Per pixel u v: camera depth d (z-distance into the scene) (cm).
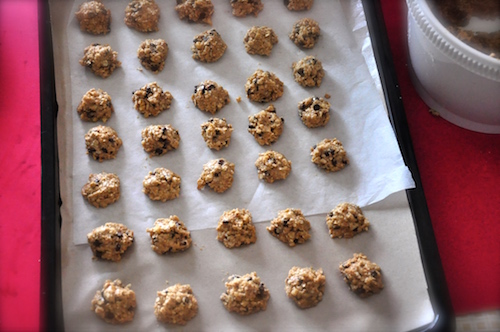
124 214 61
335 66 68
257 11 70
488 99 63
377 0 70
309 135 65
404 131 64
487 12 64
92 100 64
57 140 63
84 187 61
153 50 67
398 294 58
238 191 62
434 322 56
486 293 61
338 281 59
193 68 68
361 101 66
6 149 68
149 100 65
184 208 61
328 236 61
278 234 60
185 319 57
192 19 69
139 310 57
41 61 64
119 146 64
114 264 59
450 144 68
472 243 63
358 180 62
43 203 58
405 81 71
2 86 71
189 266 59
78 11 69
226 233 60
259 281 58
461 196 65
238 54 69
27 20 74
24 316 62
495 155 67
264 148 65
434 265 58
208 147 64
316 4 71
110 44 69
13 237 65
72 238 59
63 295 57
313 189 62
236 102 66
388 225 60
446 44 59
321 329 57
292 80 68
